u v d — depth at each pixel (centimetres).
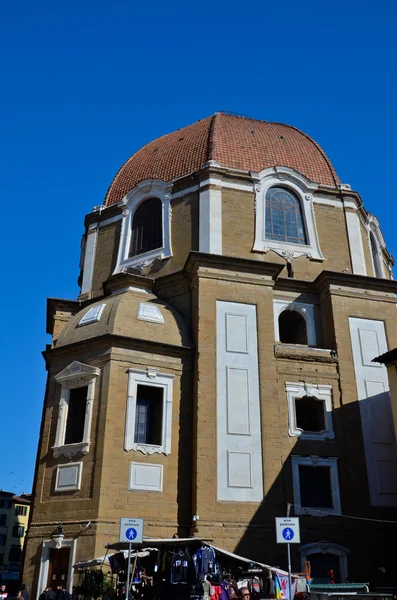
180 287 3209
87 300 3475
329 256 3497
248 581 2192
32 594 2450
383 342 3167
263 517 2605
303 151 3916
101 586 2217
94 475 2541
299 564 2581
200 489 2581
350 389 3003
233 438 2725
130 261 3553
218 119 4012
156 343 2842
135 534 1620
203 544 2155
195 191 3509
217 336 2925
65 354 2922
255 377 2884
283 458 2777
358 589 2173
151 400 2836
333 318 3136
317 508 2730
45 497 2634
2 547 7594
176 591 2116
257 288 3098
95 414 2673
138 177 3891
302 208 3597
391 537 2742
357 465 2839
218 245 3284
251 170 3609
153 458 2653
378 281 3262
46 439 2775
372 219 3944
